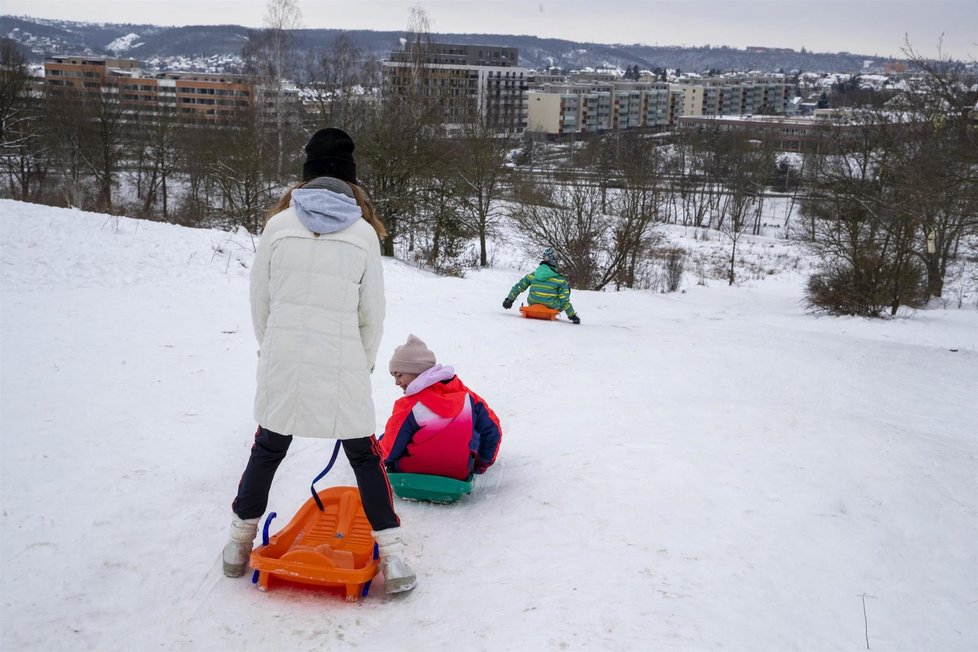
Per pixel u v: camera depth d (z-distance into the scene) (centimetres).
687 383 802
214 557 358
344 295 312
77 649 281
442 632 296
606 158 3944
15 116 4175
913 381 1027
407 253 3162
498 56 14412
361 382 319
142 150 5225
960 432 739
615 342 1049
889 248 2414
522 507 418
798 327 2056
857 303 2330
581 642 280
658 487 427
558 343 997
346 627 302
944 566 351
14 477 426
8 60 4222
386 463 443
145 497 416
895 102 2084
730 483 429
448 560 362
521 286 1243
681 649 275
